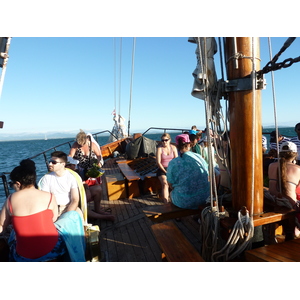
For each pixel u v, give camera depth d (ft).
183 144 8.76
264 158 13.53
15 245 6.83
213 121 6.70
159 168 13.32
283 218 6.72
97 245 8.08
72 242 7.02
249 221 6.07
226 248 6.24
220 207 6.75
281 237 8.68
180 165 8.47
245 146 6.14
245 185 6.35
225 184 8.90
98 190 12.28
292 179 7.28
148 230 10.80
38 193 6.45
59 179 9.12
